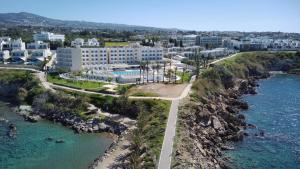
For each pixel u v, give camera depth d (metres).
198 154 92.94
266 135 122.25
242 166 95.44
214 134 116.69
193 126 114.31
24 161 92.62
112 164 84.94
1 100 168.25
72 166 89.44
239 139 116.38
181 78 194.00
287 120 141.38
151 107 130.50
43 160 93.44
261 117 145.88
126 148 96.75
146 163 80.00
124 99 137.88
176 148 89.75
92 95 151.25
